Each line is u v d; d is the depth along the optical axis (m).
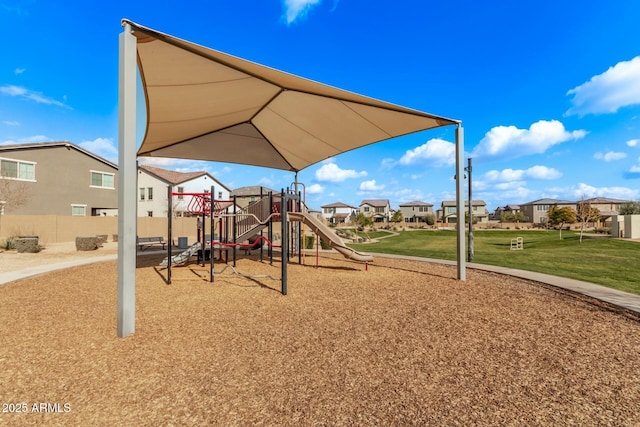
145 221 23.12
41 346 3.39
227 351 3.30
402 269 9.20
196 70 5.18
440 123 7.43
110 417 2.15
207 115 8.00
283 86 6.25
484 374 2.82
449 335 3.82
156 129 8.34
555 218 37.06
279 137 10.54
